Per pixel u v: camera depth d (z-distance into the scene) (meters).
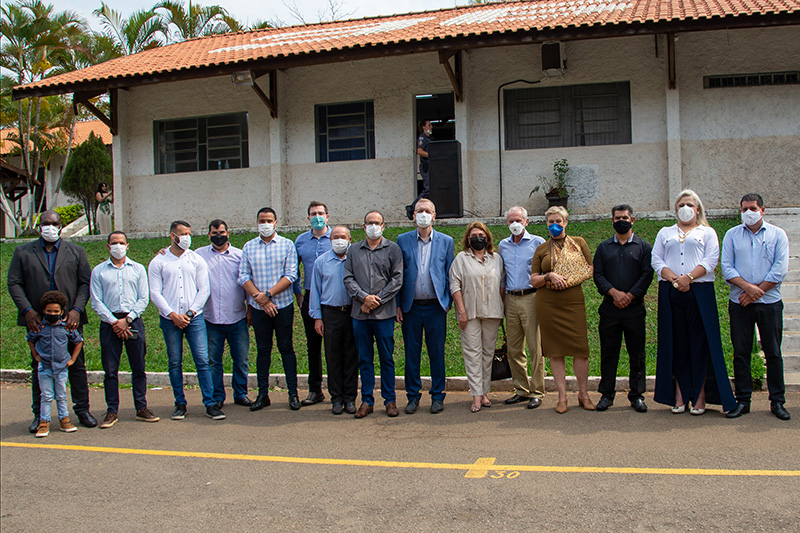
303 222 16.30
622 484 4.90
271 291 7.63
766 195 13.99
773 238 6.53
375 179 15.89
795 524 4.15
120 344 7.55
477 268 7.34
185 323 7.43
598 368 8.41
